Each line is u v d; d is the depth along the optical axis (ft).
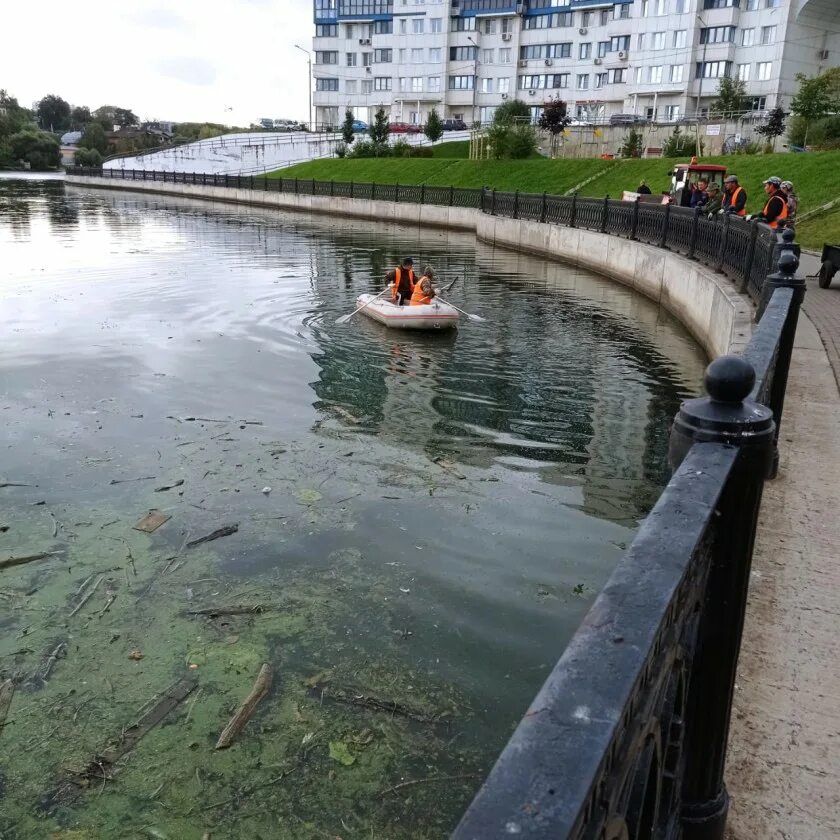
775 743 8.31
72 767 12.96
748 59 204.03
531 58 254.47
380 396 33.45
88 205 175.52
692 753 6.59
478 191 119.75
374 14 278.67
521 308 55.01
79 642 16.14
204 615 17.07
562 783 2.93
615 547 20.26
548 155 177.37
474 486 23.95
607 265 70.03
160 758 13.14
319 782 12.64
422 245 99.09
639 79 223.10
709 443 5.95
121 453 26.22
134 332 45.78
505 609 17.33
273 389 34.27
